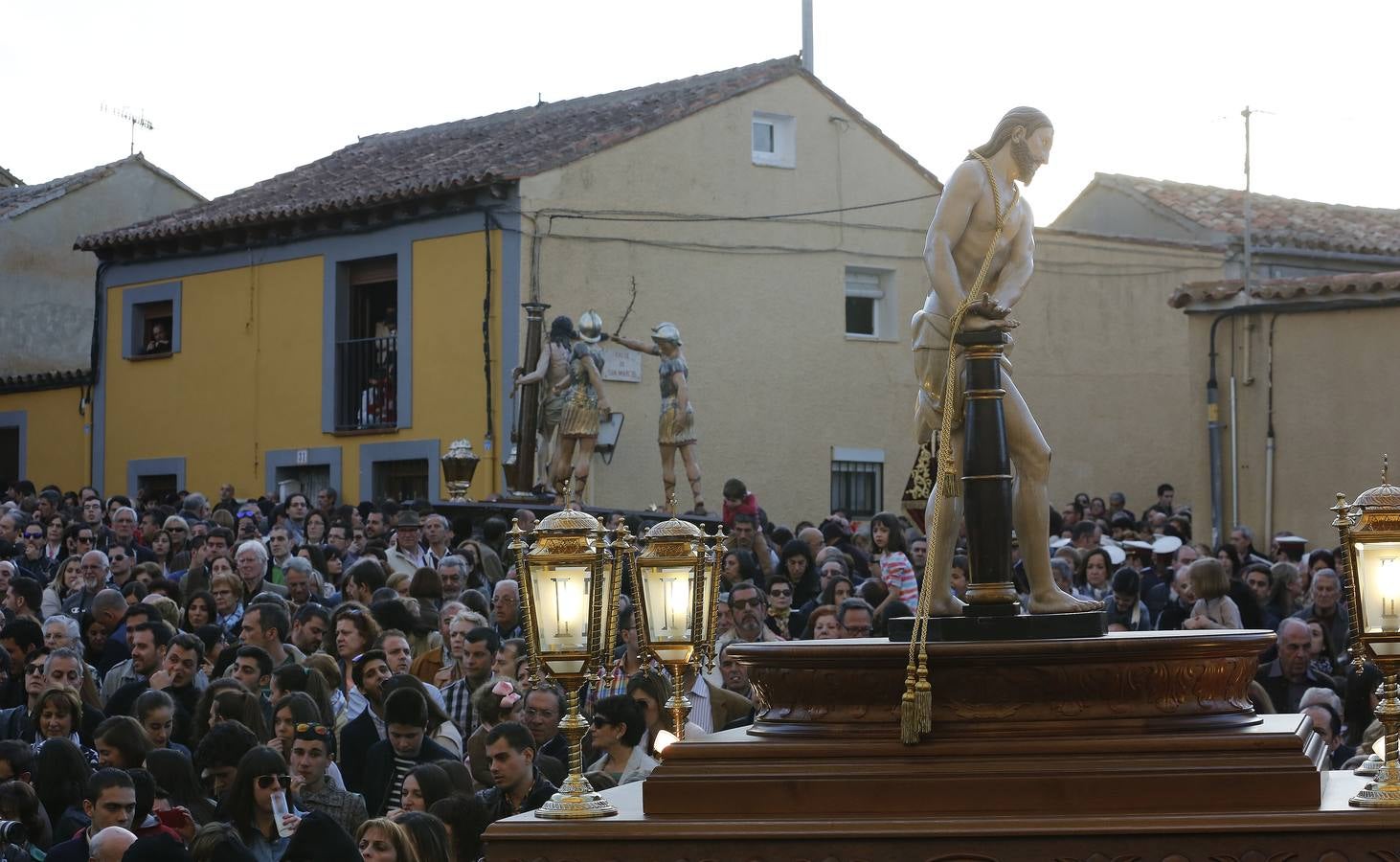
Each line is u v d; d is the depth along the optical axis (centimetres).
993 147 566
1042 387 2689
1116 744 481
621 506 2273
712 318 2373
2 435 2870
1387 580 490
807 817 486
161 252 2628
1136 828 463
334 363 2402
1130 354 2755
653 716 812
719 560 646
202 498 1791
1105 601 1268
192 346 2586
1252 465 2066
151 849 621
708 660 639
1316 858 460
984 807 480
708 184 2378
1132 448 2750
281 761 729
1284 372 2048
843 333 2498
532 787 731
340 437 2397
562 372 2005
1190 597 1185
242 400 2520
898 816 482
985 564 520
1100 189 3061
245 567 1241
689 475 2077
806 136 2478
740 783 492
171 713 845
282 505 1744
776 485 2422
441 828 659
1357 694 885
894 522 1375
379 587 1185
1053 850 467
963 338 533
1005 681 492
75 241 2894
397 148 2717
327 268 2419
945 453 529
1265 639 507
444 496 2273
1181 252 2786
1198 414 2103
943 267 550
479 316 2236
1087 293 2733
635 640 952
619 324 2277
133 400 2666
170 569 1434
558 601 523
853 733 500
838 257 2495
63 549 1518
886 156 2552
